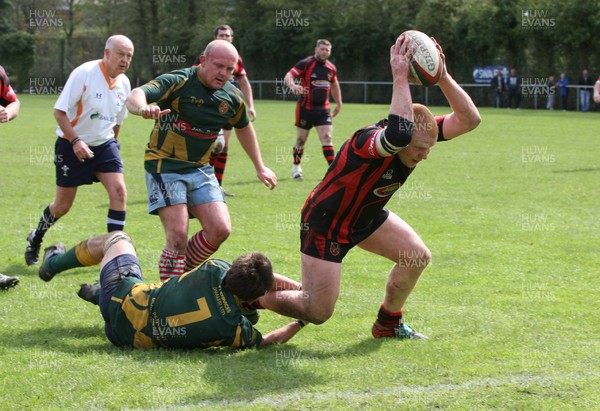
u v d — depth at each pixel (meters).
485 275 11.95
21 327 9.27
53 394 7.14
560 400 6.98
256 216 16.70
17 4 97.00
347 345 8.76
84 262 9.52
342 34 79.25
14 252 13.30
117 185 12.27
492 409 6.80
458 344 8.71
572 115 54.59
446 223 16.09
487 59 71.12
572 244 14.04
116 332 8.40
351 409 6.81
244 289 8.03
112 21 95.06
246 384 7.40
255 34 84.44
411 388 7.33
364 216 8.46
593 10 63.62
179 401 7.00
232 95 10.43
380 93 77.81
